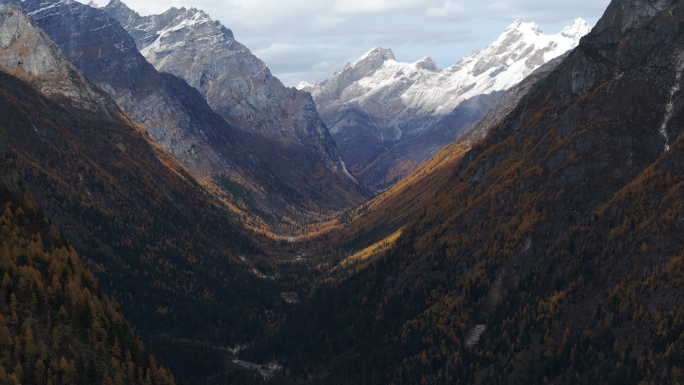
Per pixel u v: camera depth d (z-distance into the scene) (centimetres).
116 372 19000
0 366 16762
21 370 17075
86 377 18200
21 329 18062
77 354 18562
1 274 18962
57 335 18412
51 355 18075
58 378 17712
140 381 19500
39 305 18862
